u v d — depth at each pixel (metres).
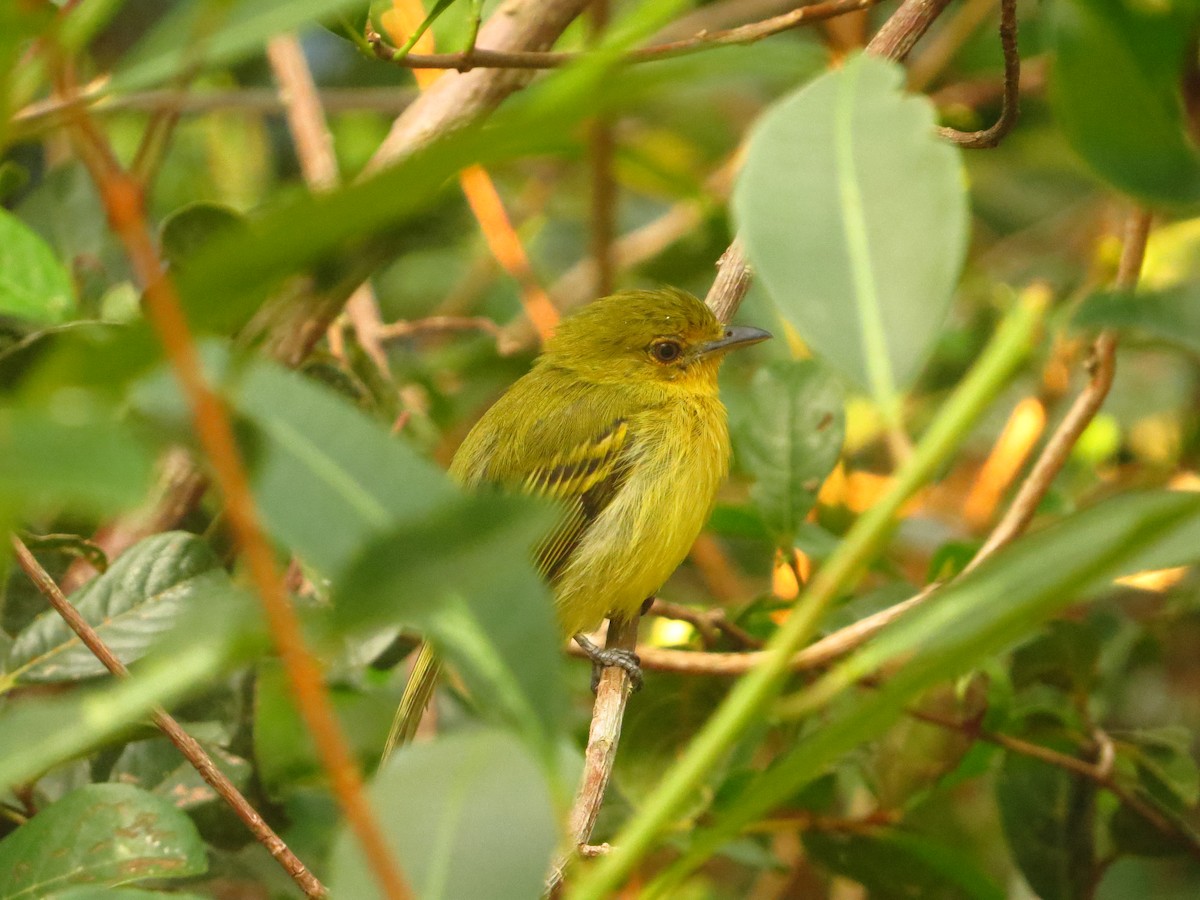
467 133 2.76
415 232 9.69
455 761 3.89
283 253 2.79
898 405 3.63
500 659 3.61
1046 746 9.14
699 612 9.64
